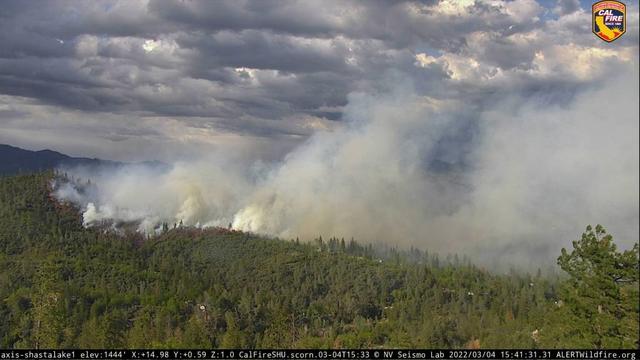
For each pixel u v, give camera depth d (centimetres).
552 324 9269
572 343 8144
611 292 8100
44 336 15975
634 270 8112
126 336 16012
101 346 14812
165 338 15800
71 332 16525
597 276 8281
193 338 15250
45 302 19088
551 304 9906
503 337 11931
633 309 7900
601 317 8062
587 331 8269
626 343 7769
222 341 15525
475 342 13712
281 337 16538
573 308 8525
